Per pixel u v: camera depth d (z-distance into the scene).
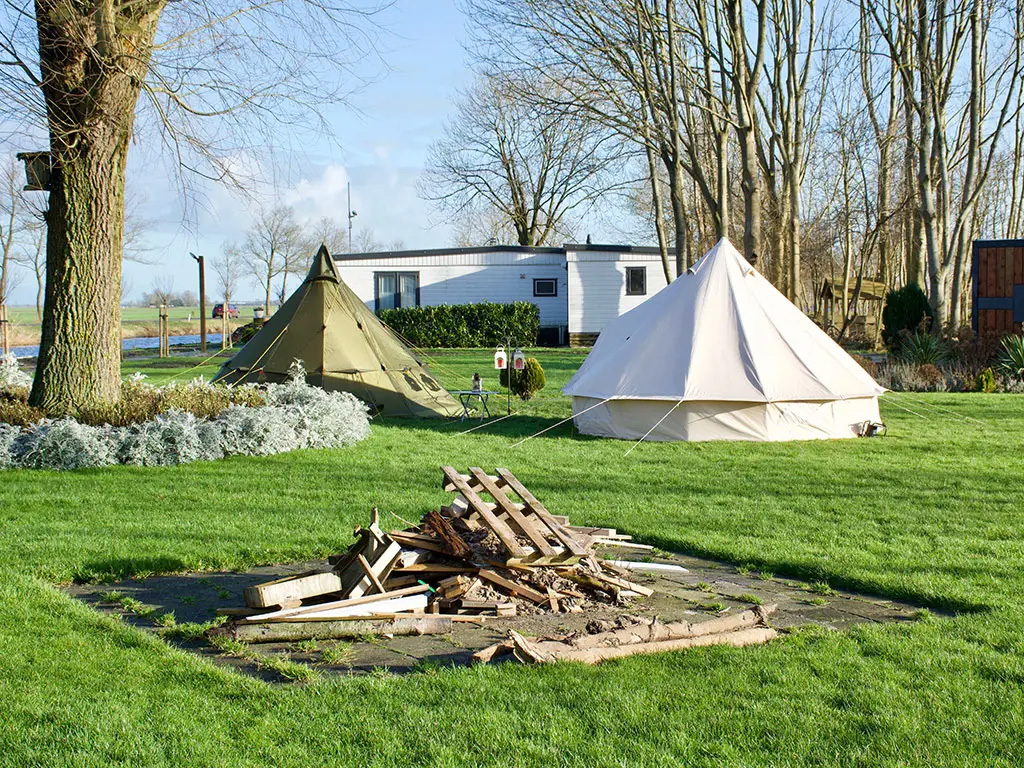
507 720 3.51
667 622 4.84
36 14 9.57
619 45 21.44
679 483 8.86
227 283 52.59
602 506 7.75
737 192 38.81
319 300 14.66
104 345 10.54
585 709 3.62
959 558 6.07
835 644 4.44
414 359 15.55
